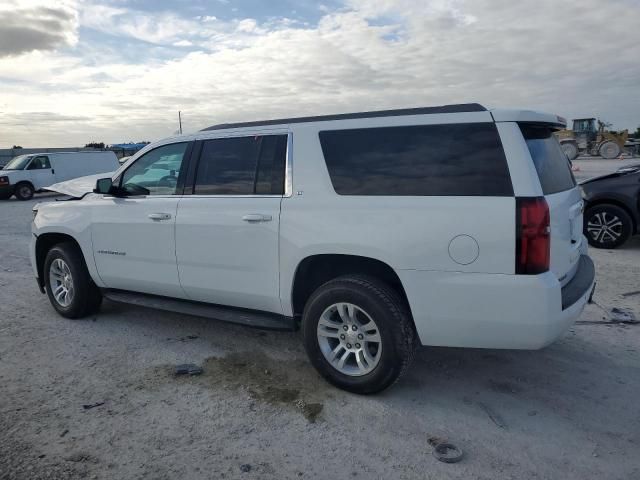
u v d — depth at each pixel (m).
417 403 3.70
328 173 3.83
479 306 3.30
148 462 3.05
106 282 5.24
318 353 3.89
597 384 3.95
